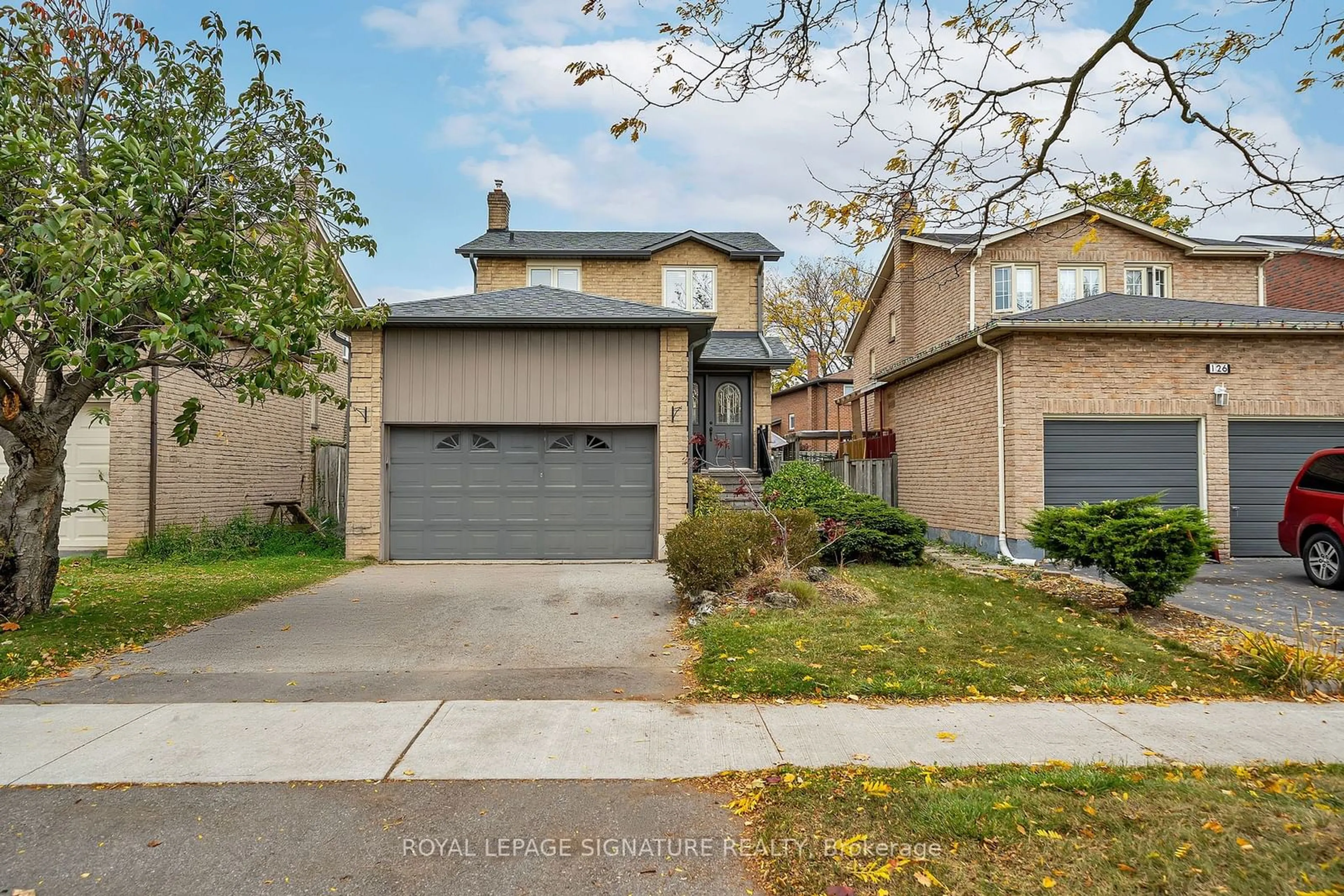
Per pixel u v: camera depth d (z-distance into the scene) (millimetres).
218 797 3939
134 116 7746
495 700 5508
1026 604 8602
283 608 8719
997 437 12836
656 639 7328
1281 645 6152
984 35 5727
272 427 16922
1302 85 5391
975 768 4266
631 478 12906
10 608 7410
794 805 3807
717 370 19500
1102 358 12578
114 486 12422
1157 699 5566
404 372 12625
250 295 7426
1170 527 7918
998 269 17750
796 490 13055
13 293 5980
